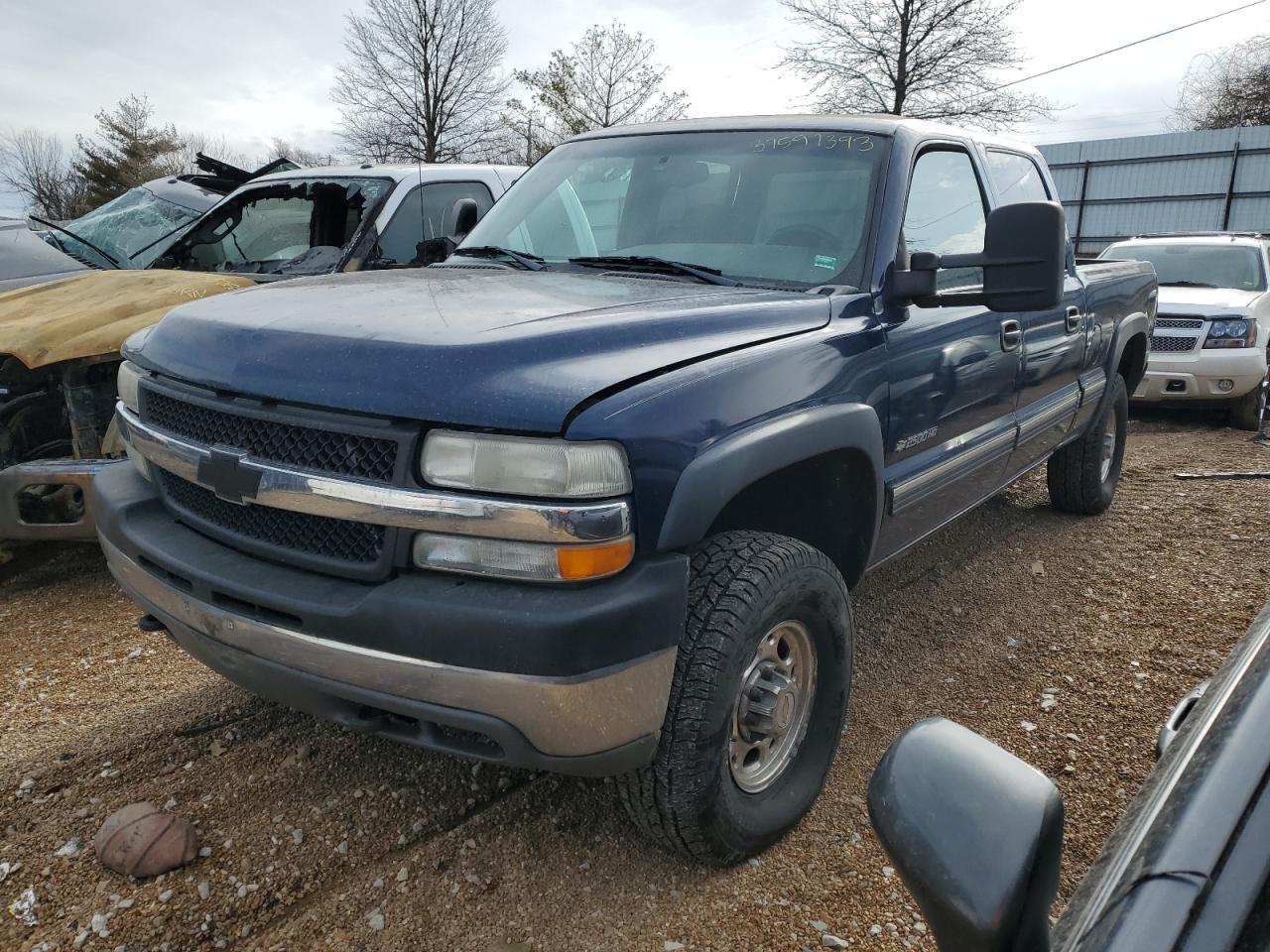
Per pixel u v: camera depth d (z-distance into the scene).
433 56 31.56
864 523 2.79
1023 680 3.50
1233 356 8.22
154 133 42.03
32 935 2.15
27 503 3.92
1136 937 0.87
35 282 5.80
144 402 2.55
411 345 2.03
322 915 2.23
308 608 1.99
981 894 0.93
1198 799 1.00
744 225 3.07
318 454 2.07
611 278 2.91
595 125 31.16
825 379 2.48
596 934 2.19
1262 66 40.16
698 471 2.02
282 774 2.77
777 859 2.47
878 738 3.08
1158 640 3.84
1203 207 30.02
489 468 1.90
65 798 2.64
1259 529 5.27
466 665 1.87
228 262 6.45
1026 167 4.27
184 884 2.32
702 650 2.12
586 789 2.74
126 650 3.61
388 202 5.98
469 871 2.39
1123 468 6.88
